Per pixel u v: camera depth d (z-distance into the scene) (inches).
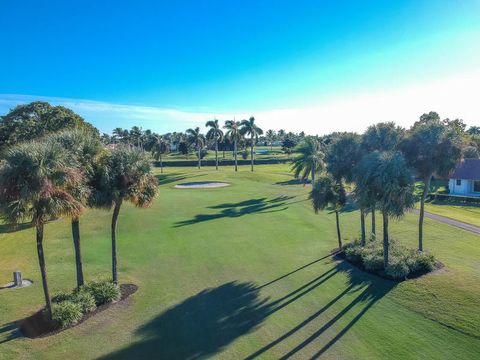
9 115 1809.8
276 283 770.8
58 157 517.0
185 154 5251.0
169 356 500.7
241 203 1770.4
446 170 876.0
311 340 540.4
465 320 576.4
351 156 1013.2
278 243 1080.8
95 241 1097.4
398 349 513.0
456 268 808.3
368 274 804.6
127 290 730.8
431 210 1529.3
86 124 2016.5
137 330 571.8
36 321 590.2
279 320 604.7
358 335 552.7
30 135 1660.9
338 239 1087.6
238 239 1123.9
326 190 999.0
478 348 508.7
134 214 1466.5
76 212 554.3
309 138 2046.0
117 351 512.7
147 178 717.3
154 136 3796.8
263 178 2847.0
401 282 741.9
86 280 778.2
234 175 2928.2
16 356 496.7
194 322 599.2
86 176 642.2
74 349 517.0
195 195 2007.9
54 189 520.4
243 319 609.6
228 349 517.7
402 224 1272.1
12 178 490.0
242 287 750.5
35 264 890.1
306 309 645.3
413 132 908.6
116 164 678.5
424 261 805.9
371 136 973.2
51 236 1146.0
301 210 1592.0
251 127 3491.6
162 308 652.1
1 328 569.9
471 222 1279.5
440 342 528.1
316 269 853.2
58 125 1742.1
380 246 933.8
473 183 2073.1
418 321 589.9
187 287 751.1
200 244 1069.1
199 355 503.2
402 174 764.0
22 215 511.8
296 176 2059.5
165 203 1743.4
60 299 646.5
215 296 705.6
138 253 985.5
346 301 674.2
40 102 1846.7
